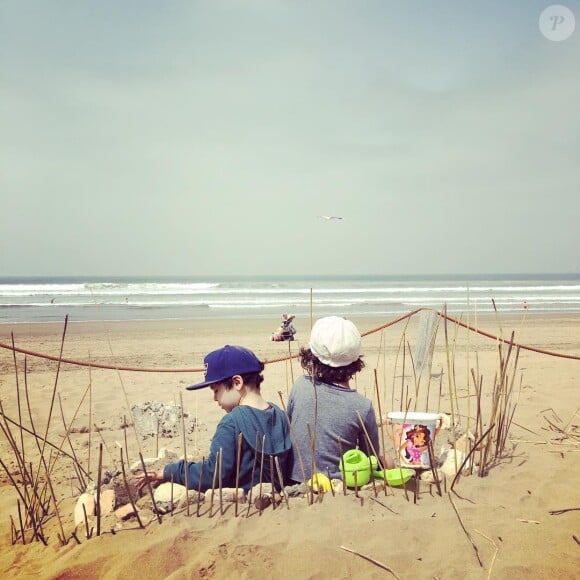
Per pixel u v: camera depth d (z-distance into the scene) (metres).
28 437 5.27
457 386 7.09
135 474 3.72
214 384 3.47
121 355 11.14
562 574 2.43
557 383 7.26
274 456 3.27
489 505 3.12
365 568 2.52
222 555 2.58
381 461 3.57
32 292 38.84
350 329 3.49
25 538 3.09
